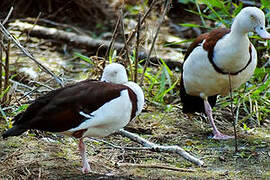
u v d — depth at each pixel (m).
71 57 15.42
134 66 11.66
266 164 9.03
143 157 9.22
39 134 9.94
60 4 18.20
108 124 8.02
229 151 9.59
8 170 8.35
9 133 7.53
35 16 18.06
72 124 7.75
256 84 12.12
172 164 8.98
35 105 7.79
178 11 18.33
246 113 11.58
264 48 13.04
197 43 10.05
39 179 8.08
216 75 9.80
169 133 10.48
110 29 17.83
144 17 11.09
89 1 18.31
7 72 10.89
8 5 17.36
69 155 9.15
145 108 11.56
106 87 8.02
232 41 9.38
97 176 8.20
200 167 8.88
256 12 9.20
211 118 10.45
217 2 12.31
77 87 7.97
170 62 14.17
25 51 10.82
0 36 10.82
